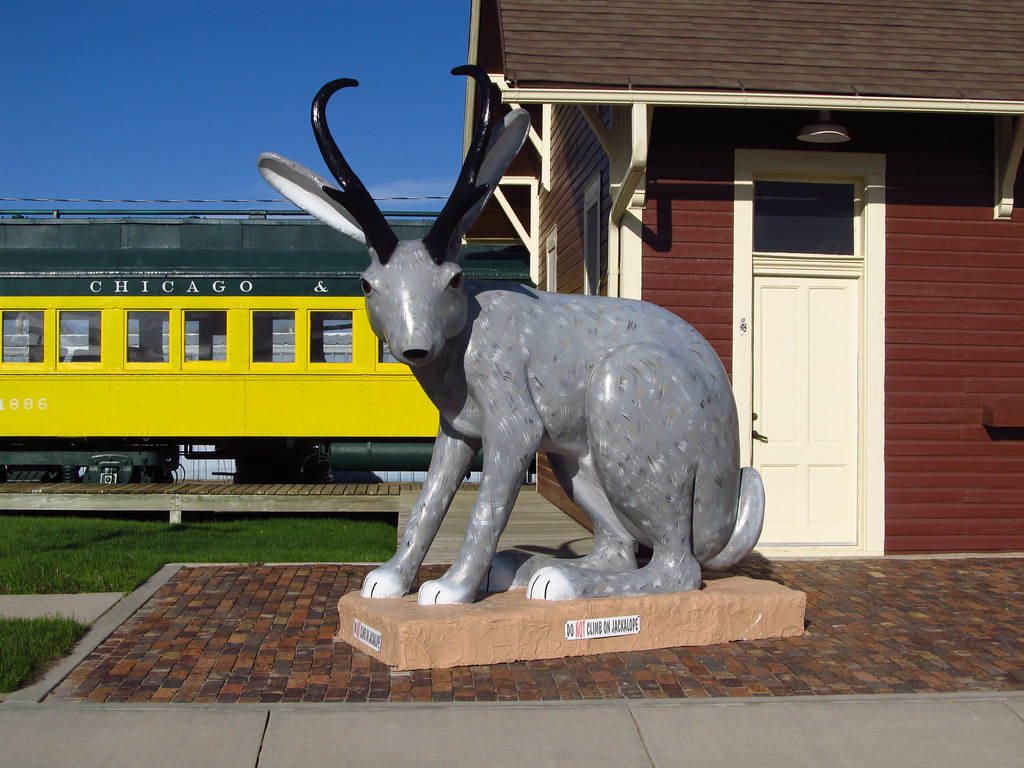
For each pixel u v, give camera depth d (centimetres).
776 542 746
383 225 452
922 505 746
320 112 451
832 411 752
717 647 504
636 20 755
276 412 1131
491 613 470
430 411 1138
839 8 810
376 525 1027
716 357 536
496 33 1056
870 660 485
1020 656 493
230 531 968
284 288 1134
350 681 444
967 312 752
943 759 371
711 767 363
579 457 521
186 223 1320
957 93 683
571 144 960
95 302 1134
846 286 753
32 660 462
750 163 733
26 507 1023
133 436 1134
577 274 923
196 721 398
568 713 409
